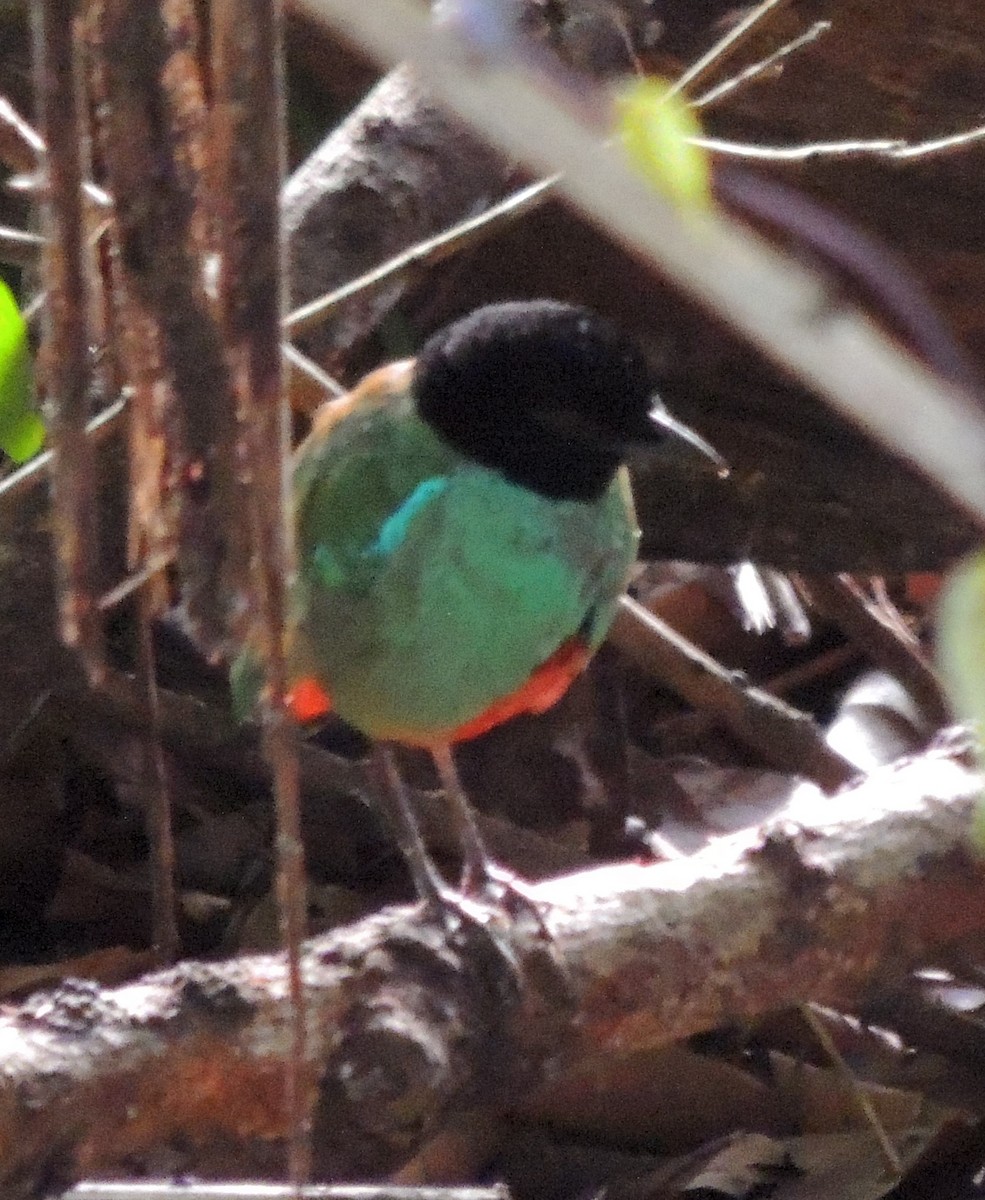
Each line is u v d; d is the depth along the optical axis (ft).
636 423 19.53
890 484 28.30
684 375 28.09
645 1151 25.36
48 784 30.19
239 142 7.31
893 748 34.65
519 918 18.10
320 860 30.55
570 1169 24.72
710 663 30.76
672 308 27.43
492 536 18.83
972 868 20.08
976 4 24.81
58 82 7.30
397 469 19.08
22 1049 14.76
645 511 29.45
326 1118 15.85
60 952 29.40
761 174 25.77
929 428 4.07
